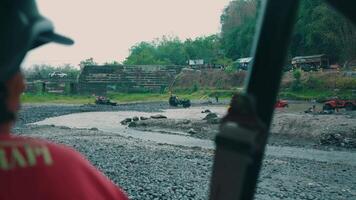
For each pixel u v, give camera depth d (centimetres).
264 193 1537
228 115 117
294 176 1888
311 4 11312
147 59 16212
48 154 109
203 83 11919
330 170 2089
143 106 9019
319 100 7838
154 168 2011
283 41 122
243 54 14175
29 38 109
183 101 8494
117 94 12200
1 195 102
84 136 3481
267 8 122
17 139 111
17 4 110
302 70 9812
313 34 10950
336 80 8656
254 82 124
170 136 3794
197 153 2544
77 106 9219
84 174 112
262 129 115
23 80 114
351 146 3153
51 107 8888
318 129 3728
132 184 1641
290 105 7294
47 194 104
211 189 116
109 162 2166
